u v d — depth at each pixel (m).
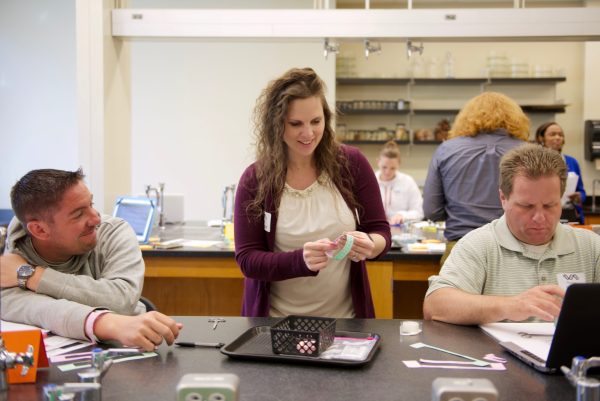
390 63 6.39
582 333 1.12
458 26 3.33
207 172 6.15
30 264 1.55
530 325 1.51
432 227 3.82
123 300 1.52
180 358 1.27
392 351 1.31
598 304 1.10
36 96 6.05
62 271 1.62
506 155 1.65
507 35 3.33
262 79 6.07
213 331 1.48
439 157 2.75
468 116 2.70
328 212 1.81
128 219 3.24
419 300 3.21
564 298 1.11
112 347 1.35
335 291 1.84
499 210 2.62
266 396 1.05
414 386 1.10
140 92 6.11
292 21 3.38
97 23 3.36
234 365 1.22
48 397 0.93
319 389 1.08
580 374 0.97
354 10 3.37
